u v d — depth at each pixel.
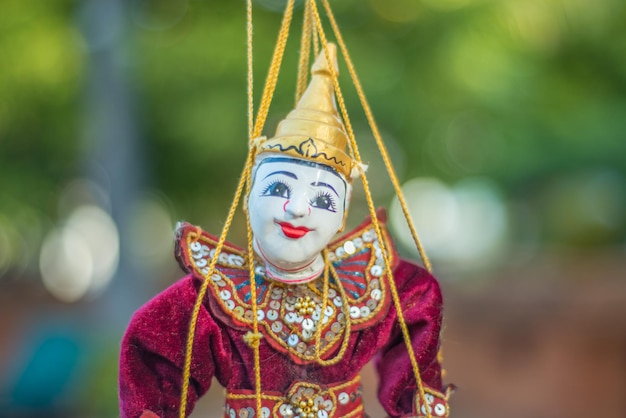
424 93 11.40
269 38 10.56
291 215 2.64
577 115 13.29
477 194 20.27
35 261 20.77
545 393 9.38
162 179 12.82
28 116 12.78
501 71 11.73
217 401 9.69
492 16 11.37
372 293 2.89
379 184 13.46
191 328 2.67
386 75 11.09
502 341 10.45
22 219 17.23
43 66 11.70
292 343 2.77
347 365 2.82
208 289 2.76
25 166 14.08
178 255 2.81
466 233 24.09
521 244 17.56
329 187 2.71
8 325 14.51
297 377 2.77
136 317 2.74
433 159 12.70
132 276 10.65
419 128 11.66
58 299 17.89
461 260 17.77
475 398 9.98
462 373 10.63
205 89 10.83
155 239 19.66
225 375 2.79
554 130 13.13
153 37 10.80
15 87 12.05
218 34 10.73
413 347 2.92
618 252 13.98
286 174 2.69
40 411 7.50
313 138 2.71
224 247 2.90
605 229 15.38
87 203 17.20
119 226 10.62
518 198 16.28
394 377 2.93
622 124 13.25
